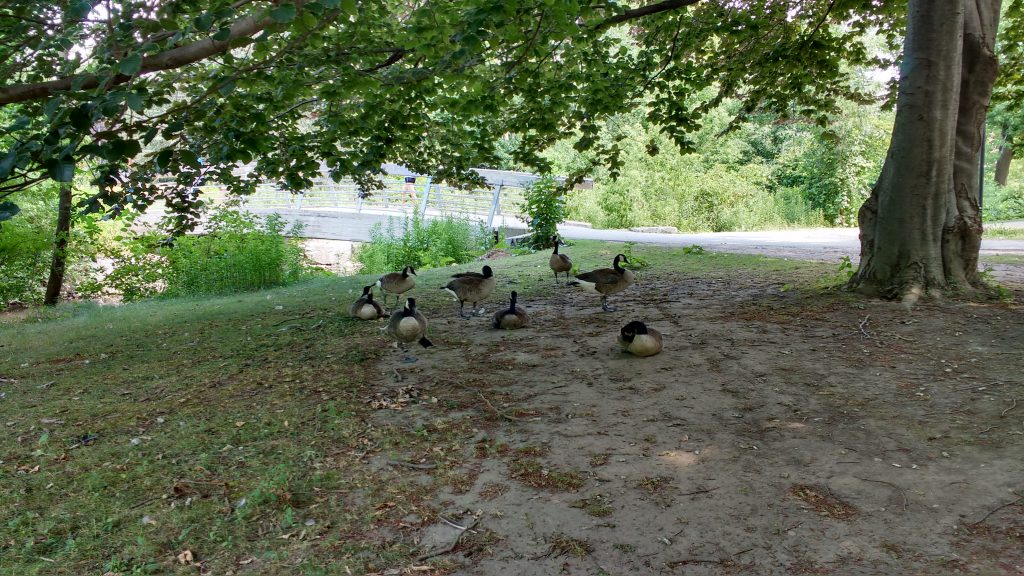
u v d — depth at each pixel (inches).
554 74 437.1
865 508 143.9
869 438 179.6
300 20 203.9
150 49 177.5
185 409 230.2
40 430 214.2
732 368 247.9
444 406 221.6
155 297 628.1
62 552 138.6
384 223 945.5
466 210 976.9
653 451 178.5
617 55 444.5
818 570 123.1
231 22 209.5
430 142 484.1
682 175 1461.6
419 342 309.0
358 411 219.8
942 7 319.0
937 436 177.6
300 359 293.6
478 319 369.4
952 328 281.3
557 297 434.0
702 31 440.5
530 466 172.7
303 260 737.0
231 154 292.5
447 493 160.4
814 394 216.2
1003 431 176.6
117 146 172.9
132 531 146.8
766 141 1707.7
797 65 497.4
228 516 152.2
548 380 246.4
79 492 167.0
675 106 463.5
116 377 280.7
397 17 429.4
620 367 258.1
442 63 294.5
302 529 145.6
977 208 349.4
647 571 125.6
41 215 674.2
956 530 133.0
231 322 399.9
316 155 407.2
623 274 371.6
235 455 187.6
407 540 140.2
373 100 379.6
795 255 631.8
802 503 147.4
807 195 1598.2
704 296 402.3
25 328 447.8
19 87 198.1
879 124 1517.0
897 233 343.6
